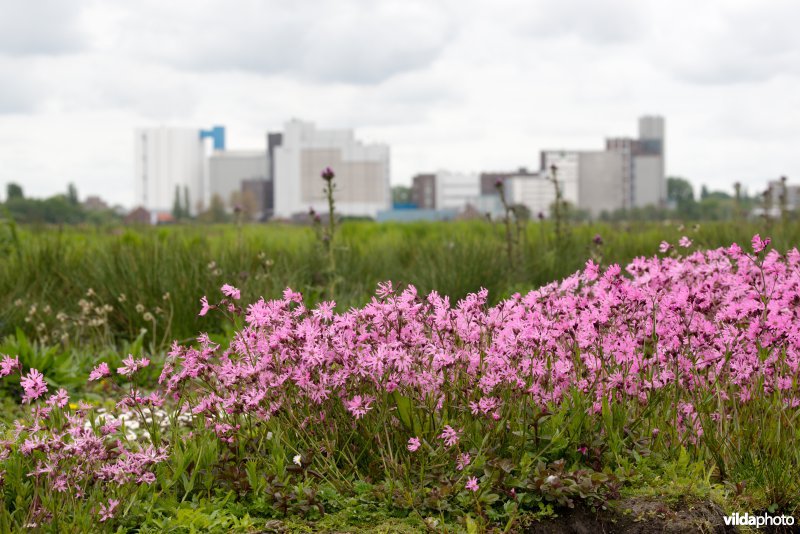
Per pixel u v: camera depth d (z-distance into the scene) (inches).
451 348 138.0
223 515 120.2
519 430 130.1
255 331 137.2
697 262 172.7
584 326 138.5
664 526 117.9
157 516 121.5
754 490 131.0
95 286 285.6
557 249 347.6
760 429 136.0
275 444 132.8
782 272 157.8
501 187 333.1
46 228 533.3
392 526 117.5
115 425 131.9
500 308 147.0
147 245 313.3
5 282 298.4
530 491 123.3
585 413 131.6
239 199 7219.5
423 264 317.7
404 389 132.0
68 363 221.8
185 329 259.0
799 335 135.3
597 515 120.7
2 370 124.6
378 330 137.6
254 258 309.6
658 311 148.9
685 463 130.3
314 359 126.7
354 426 132.3
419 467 129.3
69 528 112.7
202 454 132.1
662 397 139.6
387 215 6328.7
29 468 126.6
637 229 484.4
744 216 427.5
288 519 120.6
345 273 314.7
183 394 137.1
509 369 130.6
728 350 139.5
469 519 113.6
